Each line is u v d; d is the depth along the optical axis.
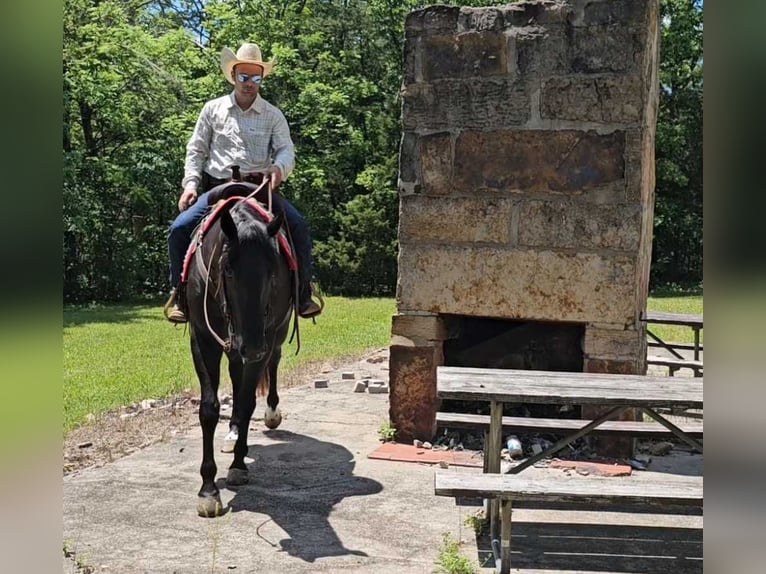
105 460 5.58
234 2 26.84
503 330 6.12
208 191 5.22
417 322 5.91
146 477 5.16
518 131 5.61
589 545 4.09
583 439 5.75
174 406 7.39
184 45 25.14
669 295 23.19
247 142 5.38
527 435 5.91
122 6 25.64
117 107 21.91
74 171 20.70
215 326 4.51
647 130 5.65
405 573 3.64
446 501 4.70
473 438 5.98
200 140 5.44
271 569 3.69
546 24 5.54
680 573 3.73
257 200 4.91
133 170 22.95
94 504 4.62
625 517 4.52
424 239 5.85
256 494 4.81
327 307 19.33
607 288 5.51
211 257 4.39
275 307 4.62
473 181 5.71
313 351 10.97
